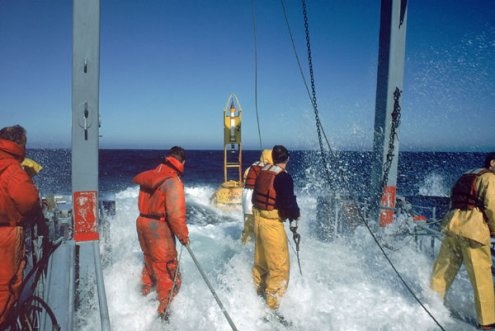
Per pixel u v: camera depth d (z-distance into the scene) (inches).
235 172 2075.5
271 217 147.8
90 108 143.7
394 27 214.7
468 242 138.2
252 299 153.9
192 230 272.4
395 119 211.0
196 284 164.9
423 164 2032.5
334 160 284.5
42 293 119.1
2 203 104.1
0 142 108.7
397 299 155.1
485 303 134.7
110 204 205.5
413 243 205.0
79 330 121.7
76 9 139.9
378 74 227.1
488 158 141.7
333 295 158.6
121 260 178.9
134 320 134.0
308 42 189.2
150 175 143.2
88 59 142.5
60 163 2172.7
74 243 144.7
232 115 458.0
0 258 104.1
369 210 219.8
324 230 230.5
